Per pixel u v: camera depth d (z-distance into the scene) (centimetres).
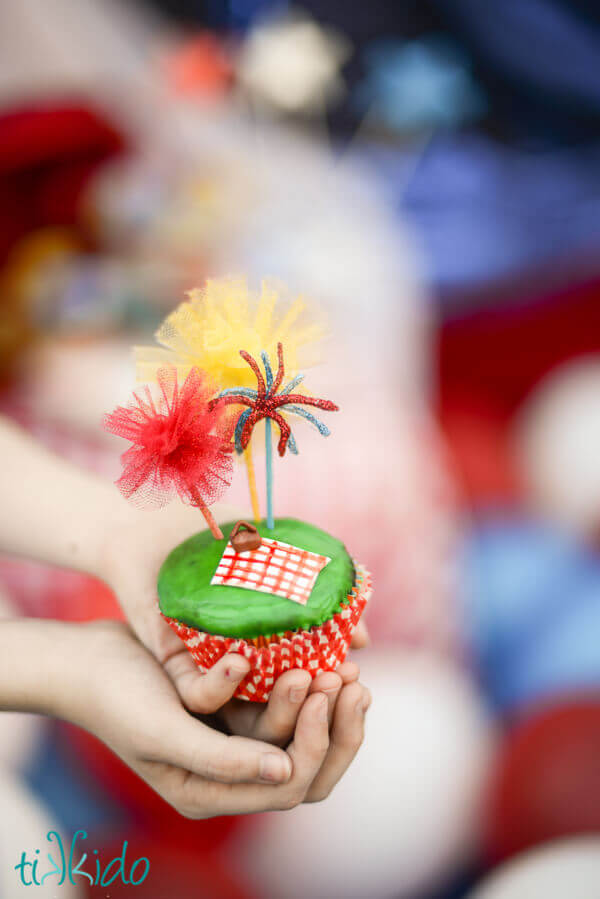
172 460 51
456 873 71
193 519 60
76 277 102
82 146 110
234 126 142
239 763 51
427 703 75
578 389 118
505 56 155
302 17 159
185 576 53
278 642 52
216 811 53
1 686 55
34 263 103
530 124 159
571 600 91
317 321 56
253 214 120
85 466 83
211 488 52
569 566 96
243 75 144
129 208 112
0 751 72
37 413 88
